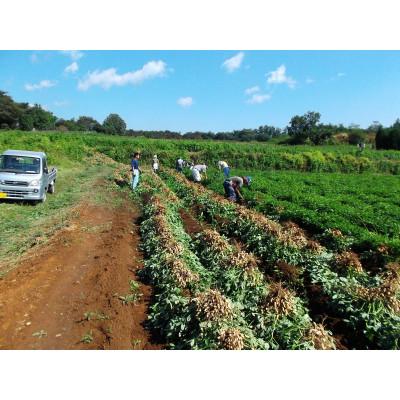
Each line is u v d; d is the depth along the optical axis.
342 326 6.93
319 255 9.33
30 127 78.19
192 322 6.17
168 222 11.84
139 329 6.51
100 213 14.32
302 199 18.03
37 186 15.29
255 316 6.54
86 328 6.37
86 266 8.91
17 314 6.64
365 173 41.91
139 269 8.87
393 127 72.00
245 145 53.56
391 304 6.88
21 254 9.60
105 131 84.06
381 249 10.27
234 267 7.89
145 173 25.66
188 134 92.12
